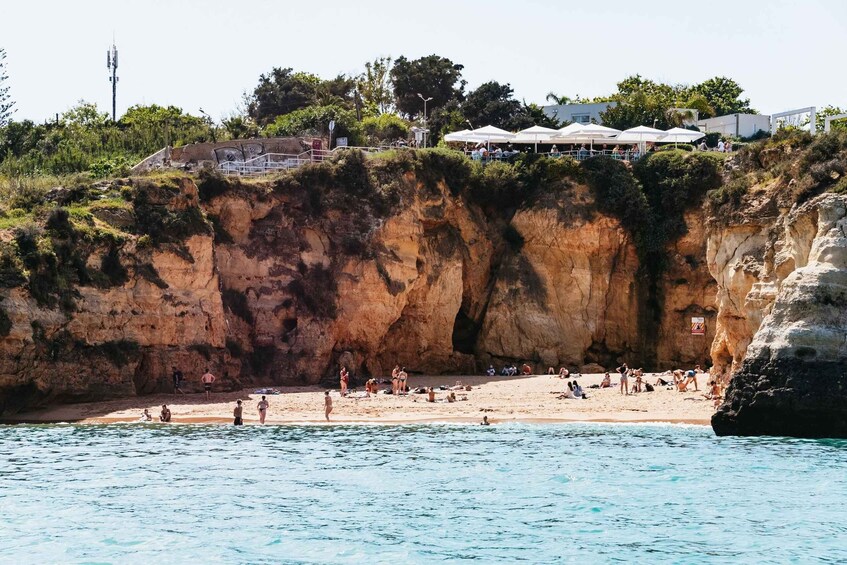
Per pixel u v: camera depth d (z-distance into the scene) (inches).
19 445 2500.0
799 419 2466.8
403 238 3870.6
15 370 2935.5
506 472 2134.6
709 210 3339.1
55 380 3048.7
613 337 4099.4
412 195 3924.7
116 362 3196.4
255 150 4244.6
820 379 2450.8
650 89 6515.8
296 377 3651.6
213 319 3452.3
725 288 3189.0
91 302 3164.4
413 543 1669.5
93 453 2385.6
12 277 2979.8
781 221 2979.8
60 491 1996.8
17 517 1819.6
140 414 2997.0
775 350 2498.8
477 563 1581.0
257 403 3169.3
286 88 6328.7
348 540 1685.5
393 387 3385.8
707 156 4084.6
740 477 2063.2
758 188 3191.4
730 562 1584.6
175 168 3880.4
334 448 2433.6
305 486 2025.1
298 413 3011.8
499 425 2800.2
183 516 1823.3
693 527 1747.0
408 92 6190.9
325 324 3710.6
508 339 4030.5
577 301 4062.5
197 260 3447.3
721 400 2876.5
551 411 2989.7
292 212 3809.1
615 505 1873.8
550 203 4097.0
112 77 5634.8
